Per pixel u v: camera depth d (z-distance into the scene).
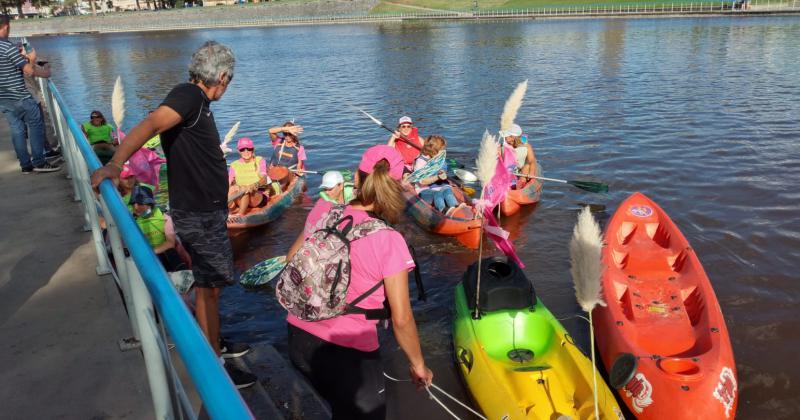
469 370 5.50
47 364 3.45
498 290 5.93
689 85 21.53
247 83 28.38
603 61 29.64
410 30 62.47
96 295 4.23
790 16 51.38
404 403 5.52
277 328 6.82
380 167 2.85
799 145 13.21
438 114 18.88
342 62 35.53
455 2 89.69
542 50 35.97
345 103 21.84
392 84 25.72
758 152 12.78
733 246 8.26
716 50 31.53
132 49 55.81
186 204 3.61
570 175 11.89
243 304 7.36
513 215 9.94
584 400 4.86
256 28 86.12
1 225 5.54
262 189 10.71
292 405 4.50
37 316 3.96
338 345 2.88
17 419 3.01
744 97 18.86
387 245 2.74
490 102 20.30
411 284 7.82
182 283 6.20
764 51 30.17
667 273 6.73
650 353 5.40
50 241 5.15
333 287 2.74
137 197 6.59
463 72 28.23
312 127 18.03
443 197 9.66
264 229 10.02
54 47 62.88
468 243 8.90
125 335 3.73
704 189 10.64
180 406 2.49
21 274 4.56
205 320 3.89
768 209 9.54
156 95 26.22
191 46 57.00
